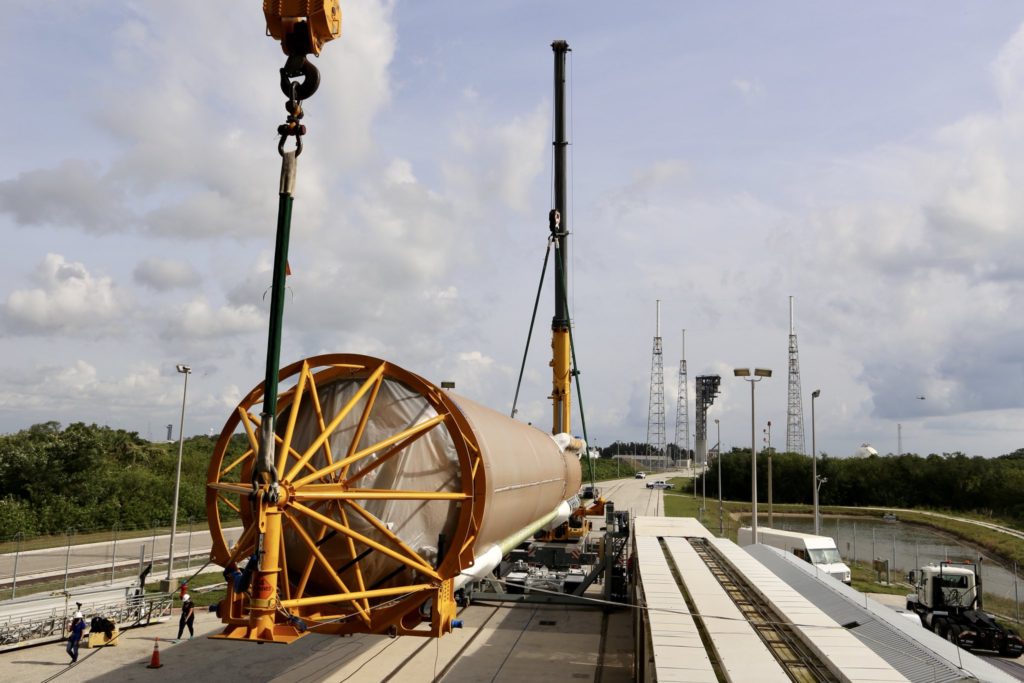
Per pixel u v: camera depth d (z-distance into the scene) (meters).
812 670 9.43
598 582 31.48
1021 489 79.75
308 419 12.27
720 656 9.85
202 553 39.06
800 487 97.94
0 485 48.78
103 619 21.14
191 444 78.56
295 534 11.29
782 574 17.81
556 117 42.50
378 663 18.98
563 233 40.94
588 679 17.67
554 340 39.94
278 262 8.24
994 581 39.62
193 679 17.75
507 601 26.86
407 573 11.38
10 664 19.12
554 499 20.88
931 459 94.44
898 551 51.16
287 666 18.77
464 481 11.05
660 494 98.00
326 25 8.45
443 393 11.73
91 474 52.75
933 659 9.63
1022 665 20.44
